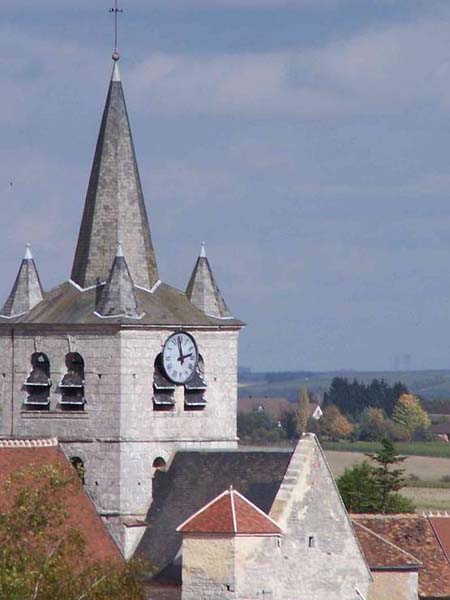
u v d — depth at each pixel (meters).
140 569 183.62
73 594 176.38
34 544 176.88
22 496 178.38
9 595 170.75
